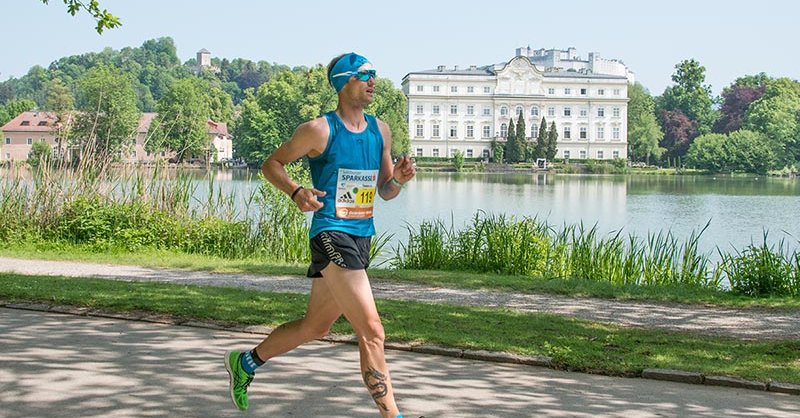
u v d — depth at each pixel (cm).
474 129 14975
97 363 681
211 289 1148
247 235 1958
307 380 644
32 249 1844
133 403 570
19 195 2028
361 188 487
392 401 477
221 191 2084
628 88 16212
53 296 1011
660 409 595
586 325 956
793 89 16312
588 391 643
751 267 1424
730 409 603
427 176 11812
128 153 2189
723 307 1234
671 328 1011
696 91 17212
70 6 1479
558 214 4619
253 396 595
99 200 2000
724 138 14675
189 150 2659
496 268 1719
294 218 1978
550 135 14588
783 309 1216
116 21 1503
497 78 14912
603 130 15175
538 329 899
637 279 1661
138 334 809
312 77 11669
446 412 570
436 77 14875
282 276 1496
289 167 2023
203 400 581
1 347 733
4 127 12631
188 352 732
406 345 782
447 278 1469
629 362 732
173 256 1795
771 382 673
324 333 515
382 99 12900
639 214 4653
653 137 15662
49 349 729
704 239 3194
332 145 481
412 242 1831
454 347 779
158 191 2022
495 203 5472
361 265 482
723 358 769
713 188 8556
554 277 1599
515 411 577
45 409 551
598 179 11481
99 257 1719
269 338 526
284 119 11862
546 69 16000
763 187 8931
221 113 17562
